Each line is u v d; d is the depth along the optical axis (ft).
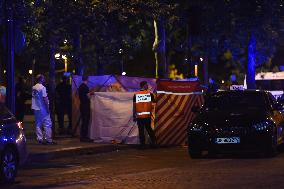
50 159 117.19
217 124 109.19
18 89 153.07
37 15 129.29
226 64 402.31
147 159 112.78
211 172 90.27
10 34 119.75
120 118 140.46
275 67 353.10
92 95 143.13
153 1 148.46
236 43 254.27
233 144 108.27
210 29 236.22
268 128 108.58
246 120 108.99
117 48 197.88
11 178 86.07
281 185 76.79
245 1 227.20
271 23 240.94
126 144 139.13
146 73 353.10
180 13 189.57
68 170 99.25
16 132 88.58
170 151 128.26
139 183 81.46
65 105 161.68
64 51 175.94
